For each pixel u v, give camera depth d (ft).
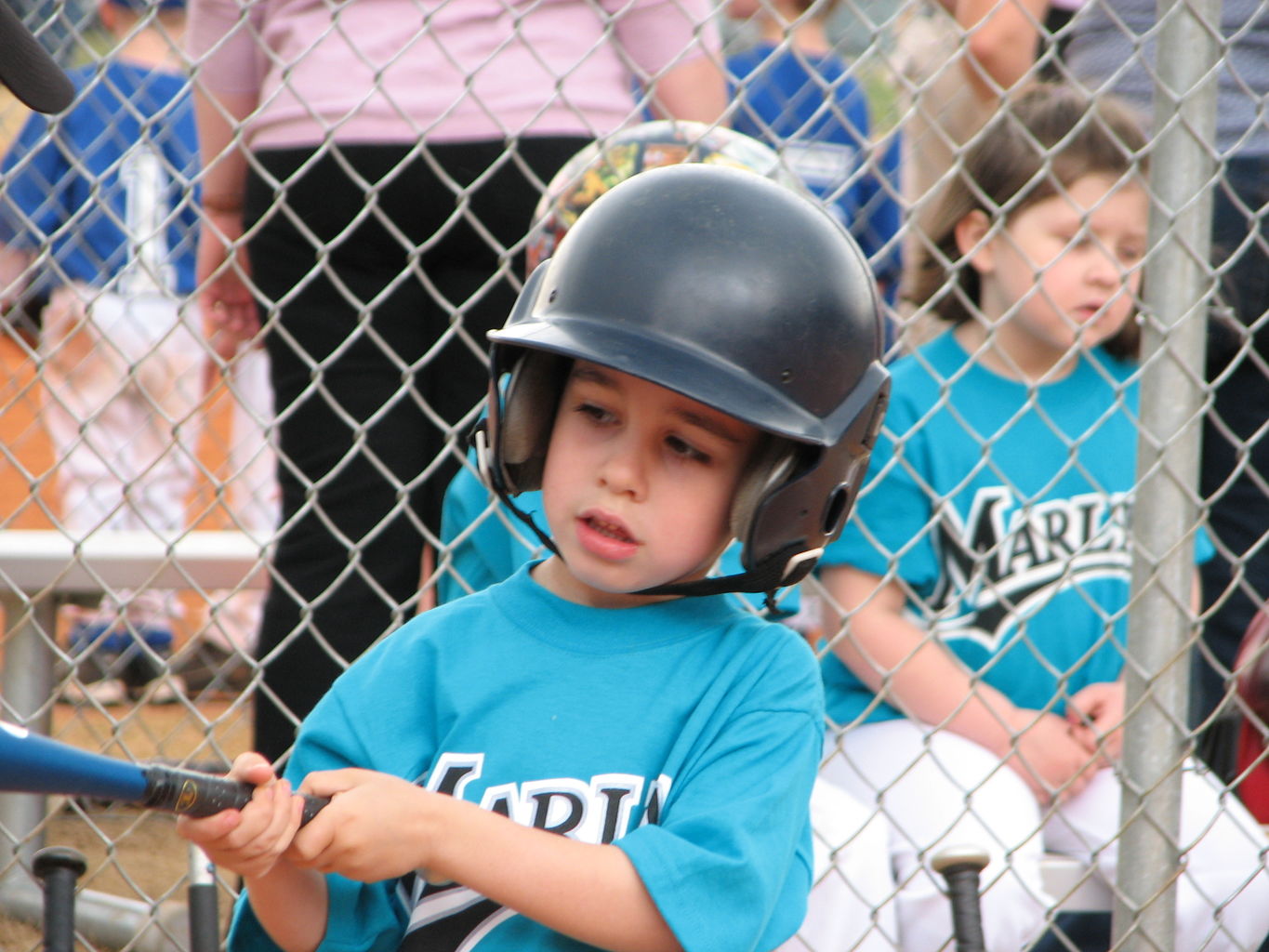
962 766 27.09
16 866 33.86
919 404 29.48
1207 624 34.83
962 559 28.84
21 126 45.37
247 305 38.40
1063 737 27.99
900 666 24.53
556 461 16.42
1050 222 29.37
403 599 29.63
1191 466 23.59
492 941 16.17
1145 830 23.77
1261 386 33.88
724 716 16.61
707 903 15.26
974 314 24.40
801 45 41.39
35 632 33.55
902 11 35.42
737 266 16.21
